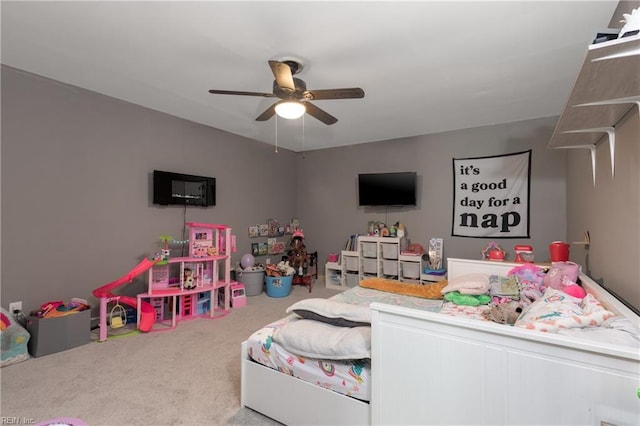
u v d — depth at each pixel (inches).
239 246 184.4
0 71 100.1
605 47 37.0
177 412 70.8
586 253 99.5
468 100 126.7
